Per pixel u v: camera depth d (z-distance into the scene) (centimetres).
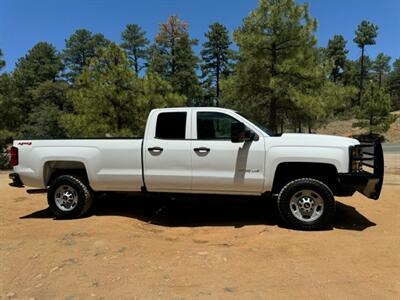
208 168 614
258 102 1617
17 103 2073
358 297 359
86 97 1493
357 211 713
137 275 413
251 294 367
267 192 611
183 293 370
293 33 1501
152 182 636
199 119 628
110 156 650
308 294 366
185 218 693
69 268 433
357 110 3466
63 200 679
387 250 488
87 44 6162
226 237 566
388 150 2634
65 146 669
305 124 1703
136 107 1516
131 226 621
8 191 977
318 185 582
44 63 5966
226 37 5816
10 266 440
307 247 500
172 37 5744
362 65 6888
